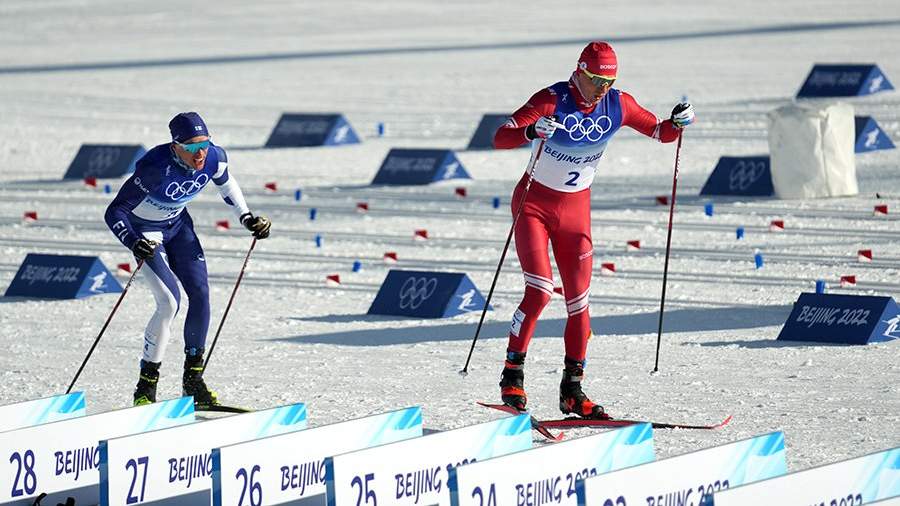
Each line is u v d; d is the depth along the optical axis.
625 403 24.75
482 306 35.41
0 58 126.69
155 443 17.77
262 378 27.66
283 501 17.48
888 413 23.34
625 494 14.88
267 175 65.19
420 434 18.95
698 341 30.62
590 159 22.83
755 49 113.06
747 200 52.91
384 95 94.88
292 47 130.38
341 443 18.12
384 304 35.41
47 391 26.70
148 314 35.75
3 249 47.78
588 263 23.22
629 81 95.12
